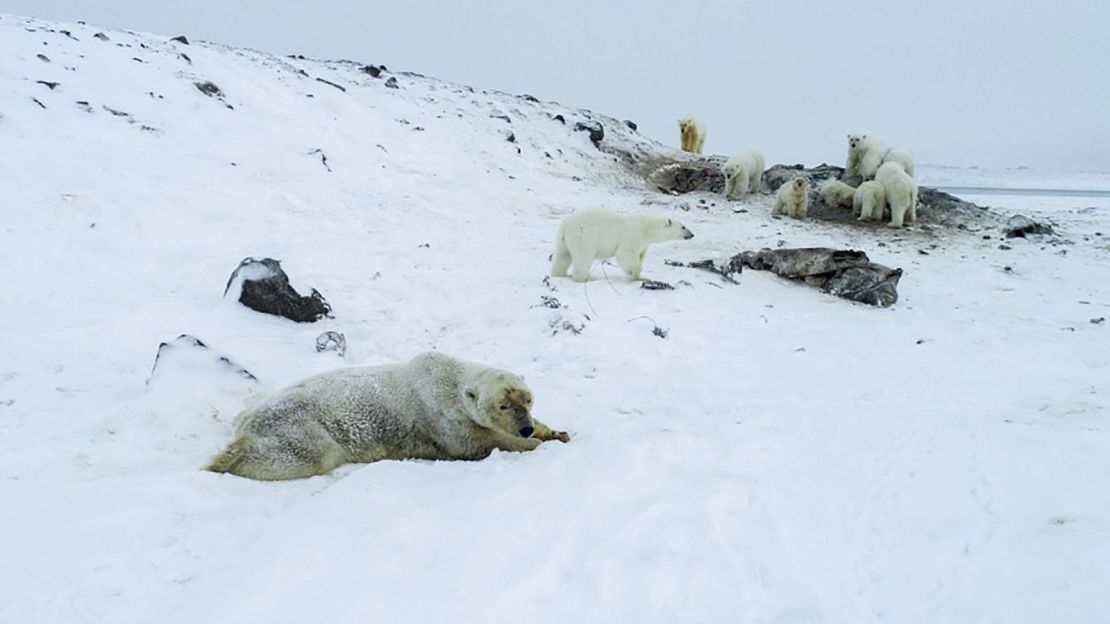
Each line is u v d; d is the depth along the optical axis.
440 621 3.25
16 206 10.31
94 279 9.43
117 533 3.92
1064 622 3.20
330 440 5.07
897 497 4.44
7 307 8.34
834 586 3.67
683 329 9.07
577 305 9.76
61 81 14.30
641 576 3.63
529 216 15.99
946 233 16.97
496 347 8.16
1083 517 3.94
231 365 6.23
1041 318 10.48
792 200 17.92
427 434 5.44
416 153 18.61
